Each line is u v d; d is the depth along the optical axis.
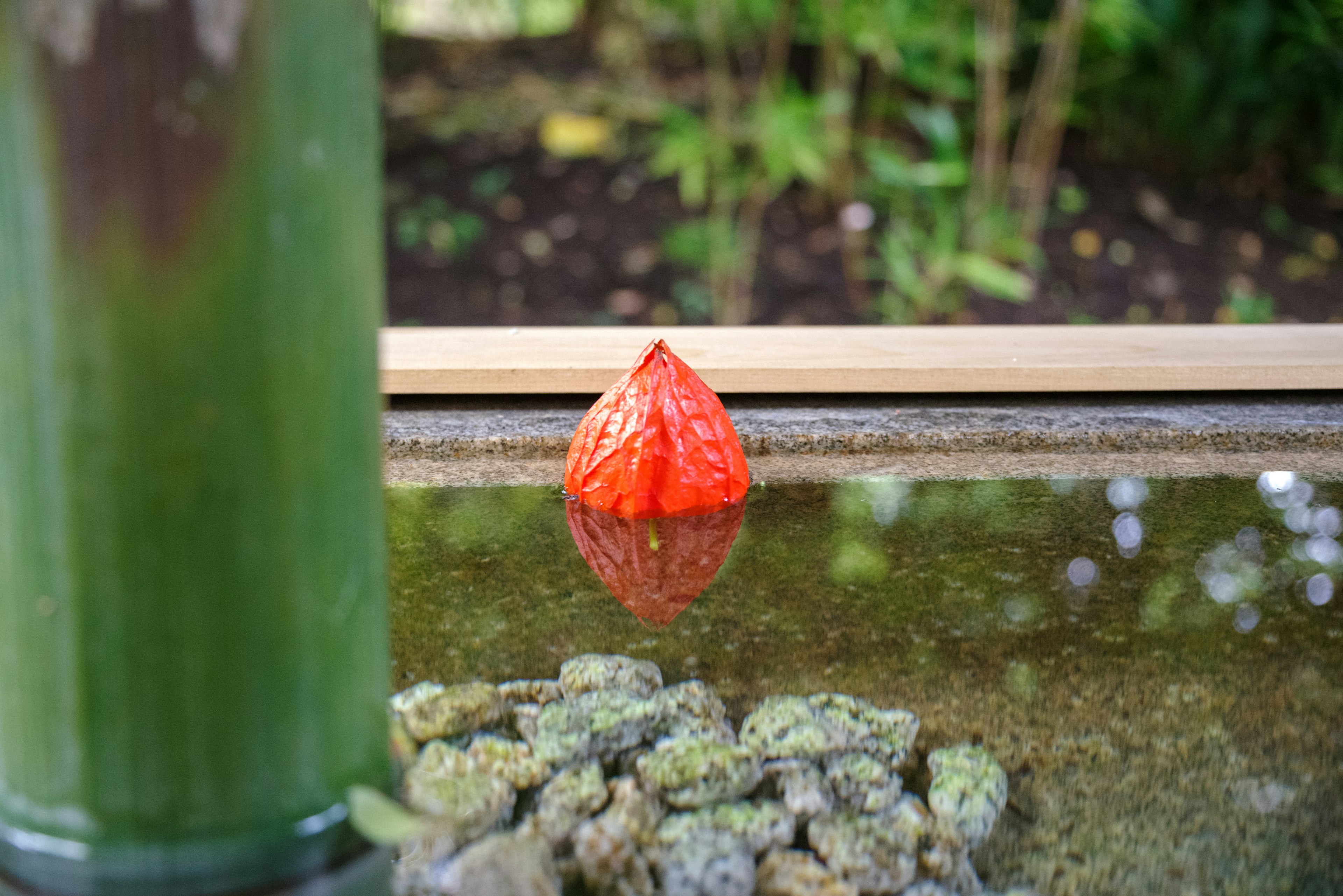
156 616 0.35
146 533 0.35
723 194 1.31
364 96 0.36
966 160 1.42
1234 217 1.42
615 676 0.42
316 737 0.36
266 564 0.35
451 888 0.36
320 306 0.35
